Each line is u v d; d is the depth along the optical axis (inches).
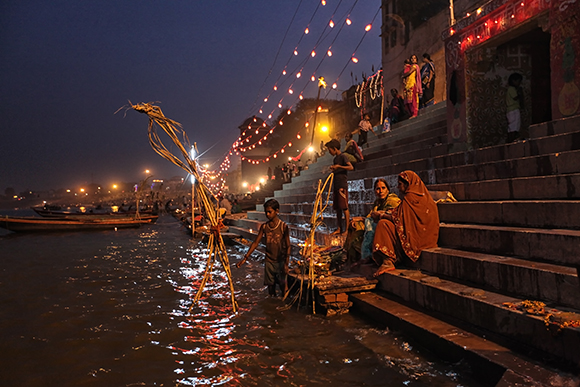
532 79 311.4
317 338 160.1
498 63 309.6
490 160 253.4
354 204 346.3
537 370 106.6
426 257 193.8
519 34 272.8
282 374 129.2
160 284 272.7
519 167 218.5
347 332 165.2
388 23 821.9
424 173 294.2
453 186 249.4
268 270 229.9
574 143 201.9
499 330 131.0
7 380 129.7
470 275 166.6
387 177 329.1
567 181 179.3
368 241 221.8
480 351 120.5
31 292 253.1
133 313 203.0
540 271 135.7
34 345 160.4
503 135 311.1
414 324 148.6
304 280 209.5
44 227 759.1
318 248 252.7
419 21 748.0
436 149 332.2
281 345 154.3
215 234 196.5
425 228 199.9
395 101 508.7
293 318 188.7
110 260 389.7
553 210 167.6
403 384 119.0
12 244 559.2
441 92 655.8
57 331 177.2
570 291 125.4
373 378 123.7
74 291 254.5
